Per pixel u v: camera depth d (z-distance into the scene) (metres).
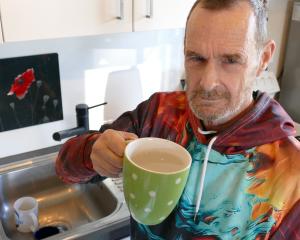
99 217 1.34
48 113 1.41
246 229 0.63
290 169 0.62
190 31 0.57
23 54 1.29
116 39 1.46
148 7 1.08
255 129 0.65
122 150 0.55
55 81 1.38
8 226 1.28
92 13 0.99
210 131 0.68
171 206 0.48
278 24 1.86
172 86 1.70
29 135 1.40
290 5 1.86
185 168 0.47
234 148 0.66
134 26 1.08
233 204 0.64
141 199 0.47
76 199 1.45
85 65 1.43
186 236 0.68
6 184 1.33
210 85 0.56
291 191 0.61
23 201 1.25
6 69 1.26
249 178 0.64
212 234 0.66
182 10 1.15
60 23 0.96
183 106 0.76
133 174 0.46
